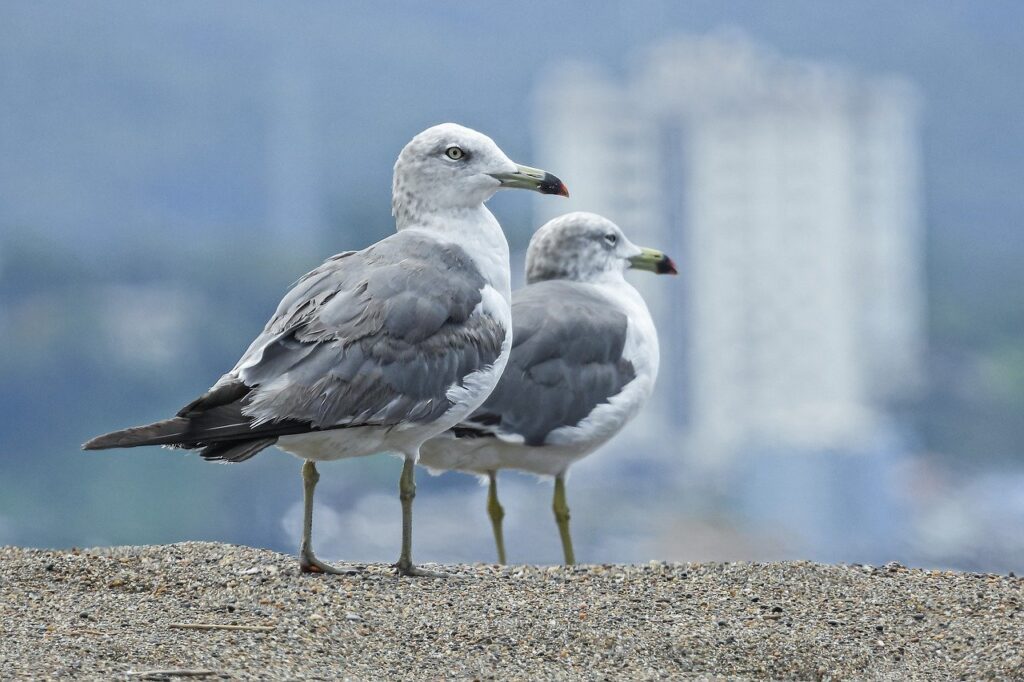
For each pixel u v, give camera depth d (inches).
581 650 300.7
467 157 373.7
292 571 342.0
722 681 289.9
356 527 1422.2
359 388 332.5
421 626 307.4
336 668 283.3
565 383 436.8
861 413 2765.7
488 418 426.3
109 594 323.3
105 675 266.1
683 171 3476.9
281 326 339.6
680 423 2984.7
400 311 341.7
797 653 302.4
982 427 2810.0
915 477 2144.4
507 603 322.7
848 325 3277.6
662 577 342.3
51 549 352.2
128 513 1648.6
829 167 3432.6
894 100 3540.8
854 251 3454.7
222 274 3344.0
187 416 320.2
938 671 295.7
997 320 3686.0
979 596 330.3
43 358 2586.1
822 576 342.3
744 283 3272.6
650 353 459.8
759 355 3117.6
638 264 496.7
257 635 296.2
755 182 3435.0
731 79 3459.6
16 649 279.0
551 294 457.4
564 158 3560.5
